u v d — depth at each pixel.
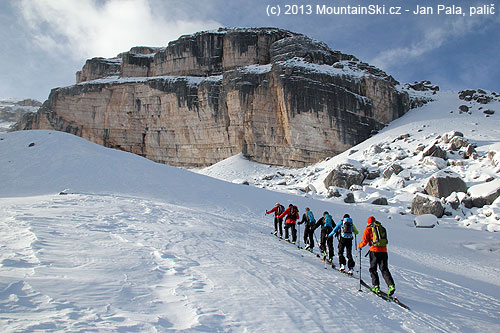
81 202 12.95
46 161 25.58
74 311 3.07
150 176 24.73
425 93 58.59
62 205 11.47
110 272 4.46
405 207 23.50
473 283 9.77
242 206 19.67
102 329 2.81
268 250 8.89
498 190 22.23
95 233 6.99
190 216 12.78
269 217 17.77
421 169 29.70
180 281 4.66
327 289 5.99
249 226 13.88
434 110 47.66
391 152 35.34
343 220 8.28
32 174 23.22
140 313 3.36
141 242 6.79
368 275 8.34
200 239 8.36
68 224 7.58
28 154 26.92
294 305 4.58
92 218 9.12
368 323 4.53
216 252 7.14
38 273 3.88
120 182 22.69
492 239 16.72
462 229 18.97
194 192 22.03
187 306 3.77
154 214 11.89
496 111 43.62
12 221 7.06
